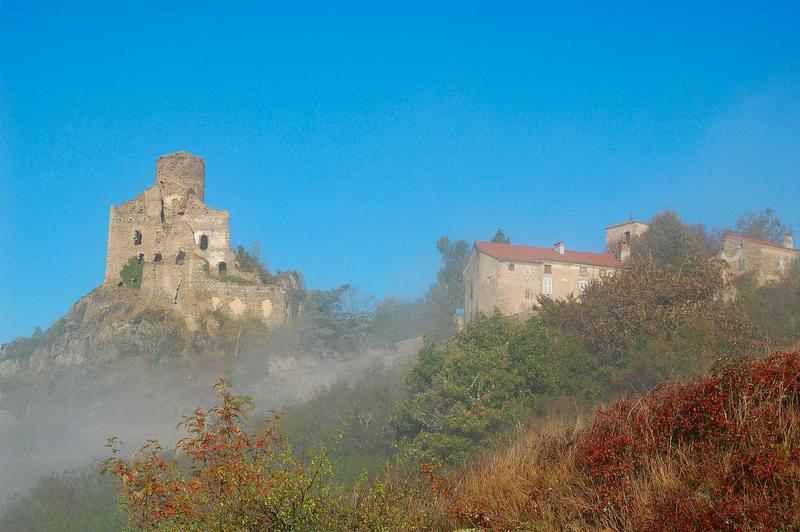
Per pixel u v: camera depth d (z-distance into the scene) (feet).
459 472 49.49
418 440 105.81
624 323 136.15
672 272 166.91
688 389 40.91
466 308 249.75
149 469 35.45
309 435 136.15
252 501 32.86
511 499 37.24
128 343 266.77
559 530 33.09
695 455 34.47
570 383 119.75
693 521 29.58
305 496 33.45
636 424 39.29
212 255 298.97
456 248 334.44
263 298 283.59
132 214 305.94
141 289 289.12
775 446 31.86
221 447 34.94
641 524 30.73
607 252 259.39
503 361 120.78
